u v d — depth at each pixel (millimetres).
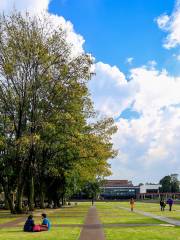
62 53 58938
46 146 62500
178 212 65562
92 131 68188
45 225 32281
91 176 81188
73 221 43938
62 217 52469
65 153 67938
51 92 59125
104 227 35312
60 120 59031
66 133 61469
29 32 57906
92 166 73000
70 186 94750
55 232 30672
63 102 59750
